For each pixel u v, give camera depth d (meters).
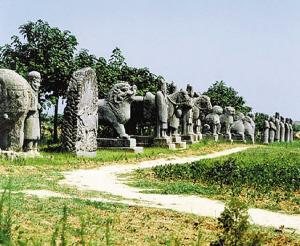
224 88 84.38
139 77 51.41
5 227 8.40
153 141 40.94
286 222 14.27
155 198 17.12
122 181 21.31
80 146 30.31
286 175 23.41
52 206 13.48
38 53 41.97
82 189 18.17
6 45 42.81
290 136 84.62
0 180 18.38
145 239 11.03
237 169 24.03
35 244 8.09
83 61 44.31
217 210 15.40
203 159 33.09
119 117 36.19
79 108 30.22
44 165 24.80
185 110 45.31
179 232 11.93
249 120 65.75
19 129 26.12
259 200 17.62
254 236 7.35
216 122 60.16
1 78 25.78
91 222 12.03
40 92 42.78
